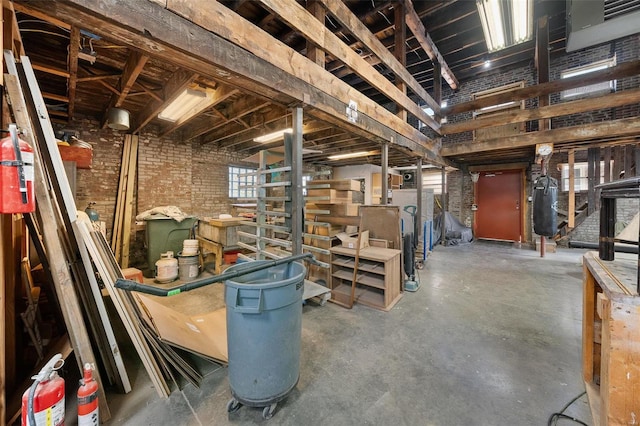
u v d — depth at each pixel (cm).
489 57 627
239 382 146
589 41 404
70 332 142
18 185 109
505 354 207
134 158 468
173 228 431
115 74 301
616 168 581
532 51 607
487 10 339
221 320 246
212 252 433
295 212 255
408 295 337
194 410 150
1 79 119
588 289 166
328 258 342
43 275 227
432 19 480
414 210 443
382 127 375
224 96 295
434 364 194
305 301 314
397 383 174
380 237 354
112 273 167
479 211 790
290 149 282
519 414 148
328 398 160
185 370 171
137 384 169
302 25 233
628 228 151
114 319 222
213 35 173
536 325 255
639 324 92
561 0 452
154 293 112
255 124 404
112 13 129
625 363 94
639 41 524
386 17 444
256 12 339
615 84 553
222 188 603
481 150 539
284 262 168
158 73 306
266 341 142
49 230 144
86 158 287
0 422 114
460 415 148
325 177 855
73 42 212
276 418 145
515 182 730
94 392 126
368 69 327
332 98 279
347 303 307
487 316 275
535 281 395
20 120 137
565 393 164
